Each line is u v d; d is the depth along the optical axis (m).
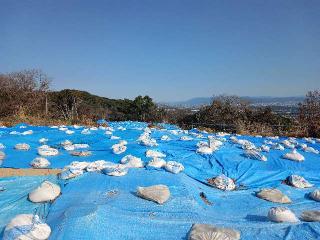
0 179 6.12
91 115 21.28
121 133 11.94
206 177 6.88
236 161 7.92
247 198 5.84
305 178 7.39
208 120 20.25
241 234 4.01
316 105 17.97
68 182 5.86
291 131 17.55
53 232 3.95
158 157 7.57
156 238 3.95
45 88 21.30
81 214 4.20
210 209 5.27
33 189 5.44
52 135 11.15
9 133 11.48
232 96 21.34
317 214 4.74
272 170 7.49
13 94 19.78
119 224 4.18
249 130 17.86
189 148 9.05
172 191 5.46
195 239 3.80
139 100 23.47
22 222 4.01
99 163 6.59
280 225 4.34
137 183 5.80
